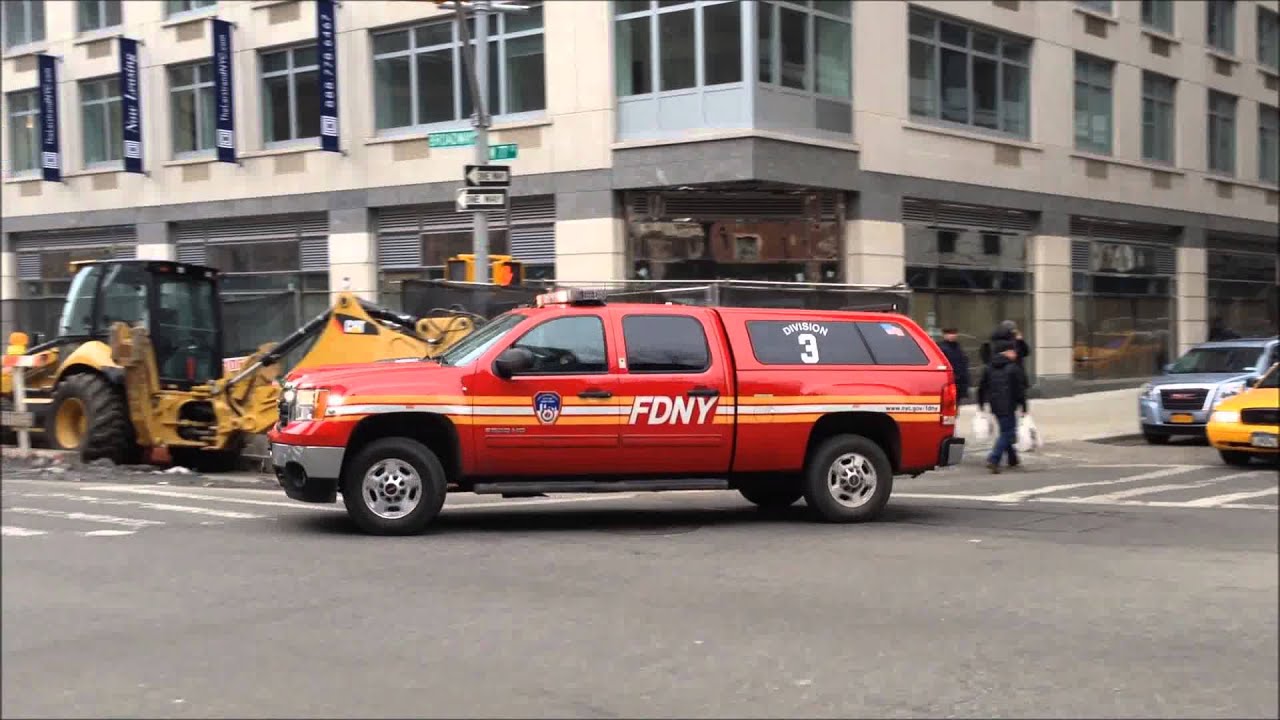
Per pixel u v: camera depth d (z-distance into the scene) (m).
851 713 5.68
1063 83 30.69
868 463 11.45
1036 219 30.11
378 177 27.03
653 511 12.51
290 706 5.70
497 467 10.47
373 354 14.92
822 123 24.20
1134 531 11.11
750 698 5.89
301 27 28.31
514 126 24.95
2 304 24.64
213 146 30.50
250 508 12.22
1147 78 34.66
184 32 30.44
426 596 7.96
